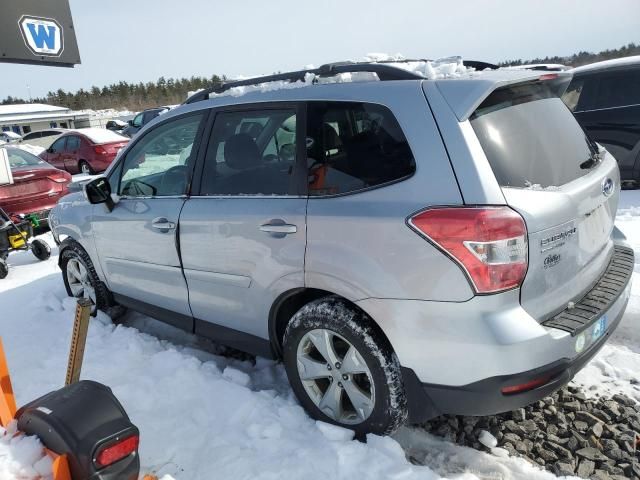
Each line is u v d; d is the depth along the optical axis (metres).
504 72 2.55
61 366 3.59
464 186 2.18
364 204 2.42
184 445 2.68
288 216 2.67
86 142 15.91
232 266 3.00
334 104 2.62
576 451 2.58
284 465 2.46
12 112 43.84
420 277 2.24
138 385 3.25
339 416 2.69
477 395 2.24
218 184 3.12
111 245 3.94
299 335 2.72
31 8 2.14
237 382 3.28
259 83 3.22
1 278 6.25
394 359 2.46
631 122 7.12
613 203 2.86
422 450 2.63
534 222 2.17
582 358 2.34
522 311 2.19
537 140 2.47
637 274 4.42
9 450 1.73
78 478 1.70
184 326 3.54
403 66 2.63
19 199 7.71
